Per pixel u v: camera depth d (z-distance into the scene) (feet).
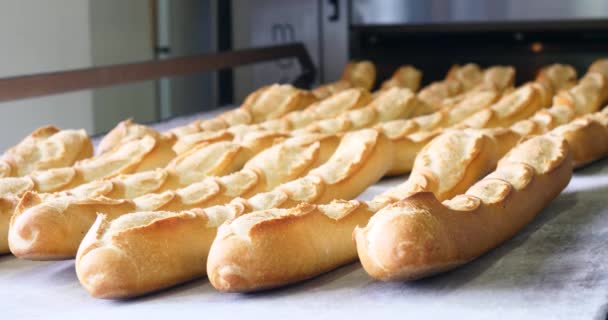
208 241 3.14
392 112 5.06
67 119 7.87
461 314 2.76
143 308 2.93
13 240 3.18
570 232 3.43
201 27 9.99
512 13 6.89
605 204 3.75
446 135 3.98
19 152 4.20
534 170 3.62
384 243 2.88
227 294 3.02
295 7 7.41
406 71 6.81
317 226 3.11
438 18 7.05
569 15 6.77
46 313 2.94
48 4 7.67
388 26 7.18
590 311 2.74
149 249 3.01
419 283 2.99
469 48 7.22
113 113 8.91
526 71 7.12
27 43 7.45
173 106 9.63
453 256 2.95
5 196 3.47
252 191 3.69
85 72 4.90
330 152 4.18
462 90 6.46
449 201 3.24
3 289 3.14
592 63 6.97
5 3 7.20
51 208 3.20
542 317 2.71
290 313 2.83
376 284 3.02
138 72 5.23
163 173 3.78
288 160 3.98
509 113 4.95
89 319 2.87
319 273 3.11
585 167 4.40
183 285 3.11
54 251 3.17
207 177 3.75
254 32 7.57
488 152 3.95
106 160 4.07
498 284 2.96
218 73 9.96
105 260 2.94
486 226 3.19
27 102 7.39
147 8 9.39
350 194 3.78
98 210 3.28
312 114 5.10
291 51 7.07
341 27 7.29
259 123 5.28
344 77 6.86
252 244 2.94
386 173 4.30
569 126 4.36
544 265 3.10
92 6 8.53
